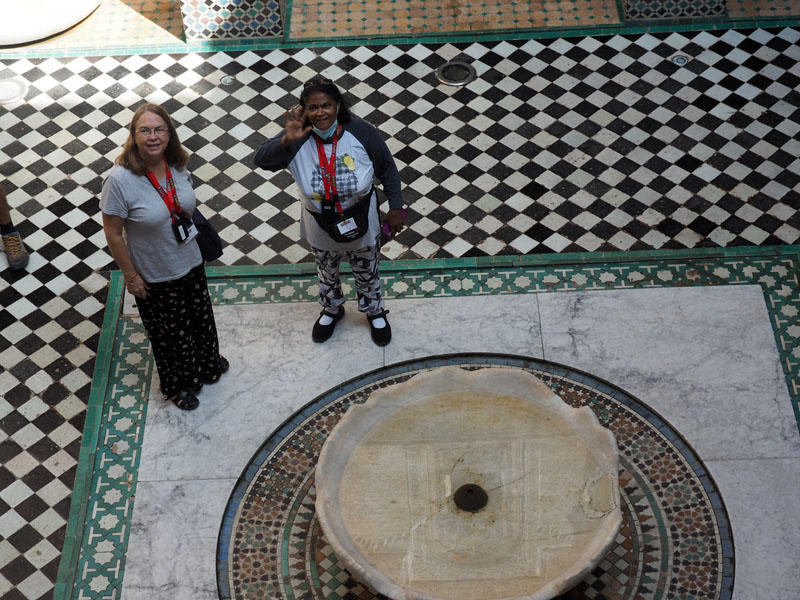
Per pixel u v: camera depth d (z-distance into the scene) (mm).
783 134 7297
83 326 6270
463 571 4320
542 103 7637
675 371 5805
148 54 8133
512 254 6559
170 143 4684
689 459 5398
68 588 5031
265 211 6934
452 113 7590
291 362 5941
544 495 4566
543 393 4922
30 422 5770
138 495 5363
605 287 6293
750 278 6309
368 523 4512
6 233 6379
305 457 5500
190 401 5711
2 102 7770
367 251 5445
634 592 4855
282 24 8180
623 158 7188
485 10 8422
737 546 5008
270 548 5125
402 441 4805
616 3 8414
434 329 6086
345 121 4906
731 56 7926
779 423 5539
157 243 4844
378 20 8383
